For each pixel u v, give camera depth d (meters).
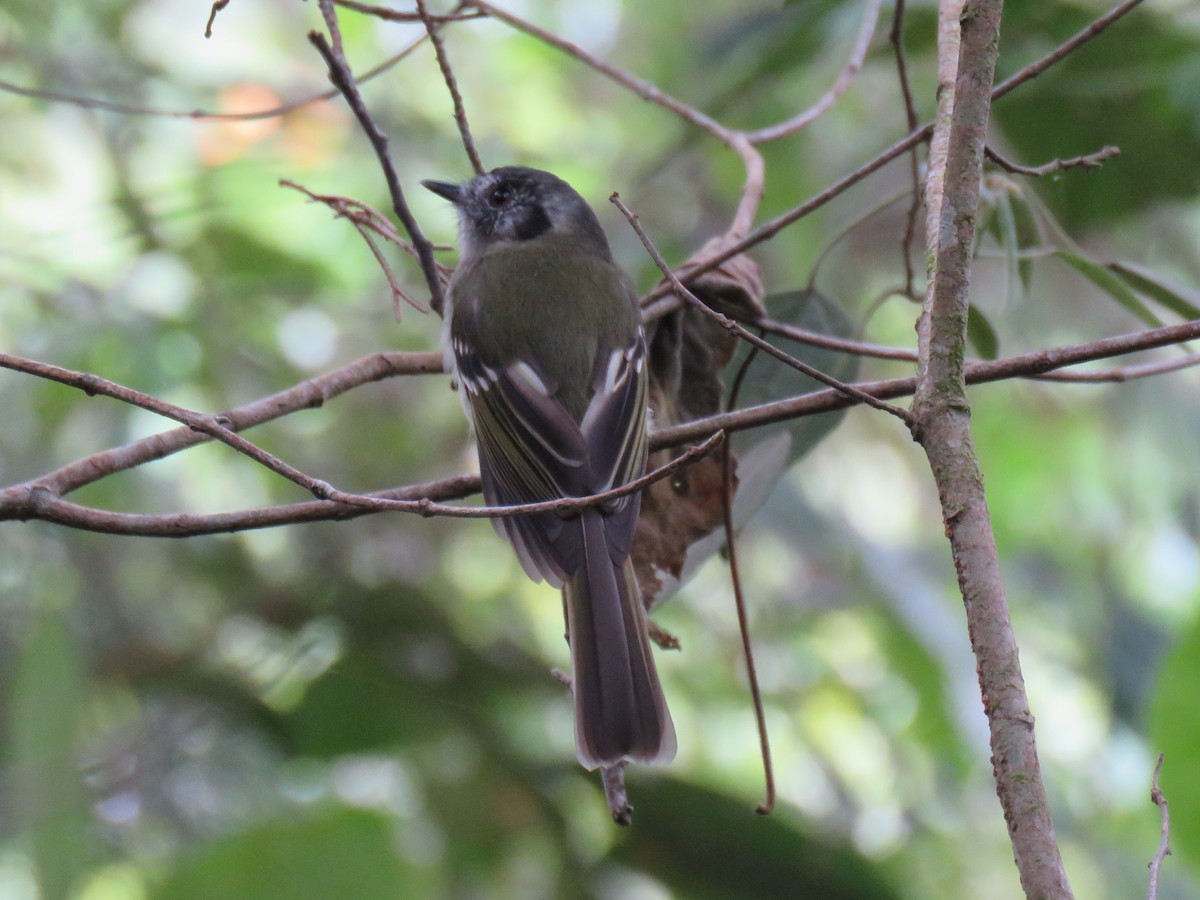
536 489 6.43
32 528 9.95
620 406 6.52
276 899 6.87
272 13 13.91
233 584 10.64
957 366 4.30
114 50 12.46
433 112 13.75
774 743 12.40
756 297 7.08
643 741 5.35
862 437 14.62
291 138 12.12
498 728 9.64
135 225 11.10
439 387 12.49
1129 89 8.99
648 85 7.71
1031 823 3.52
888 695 12.57
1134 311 7.05
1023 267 7.39
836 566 12.70
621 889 9.41
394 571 11.31
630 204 13.30
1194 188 9.23
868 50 9.57
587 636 5.59
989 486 14.38
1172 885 10.82
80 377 4.70
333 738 9.66
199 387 11.25
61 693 7.07
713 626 12.72
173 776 9.80
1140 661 12.31
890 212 13.45
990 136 10.17
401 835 7.47
